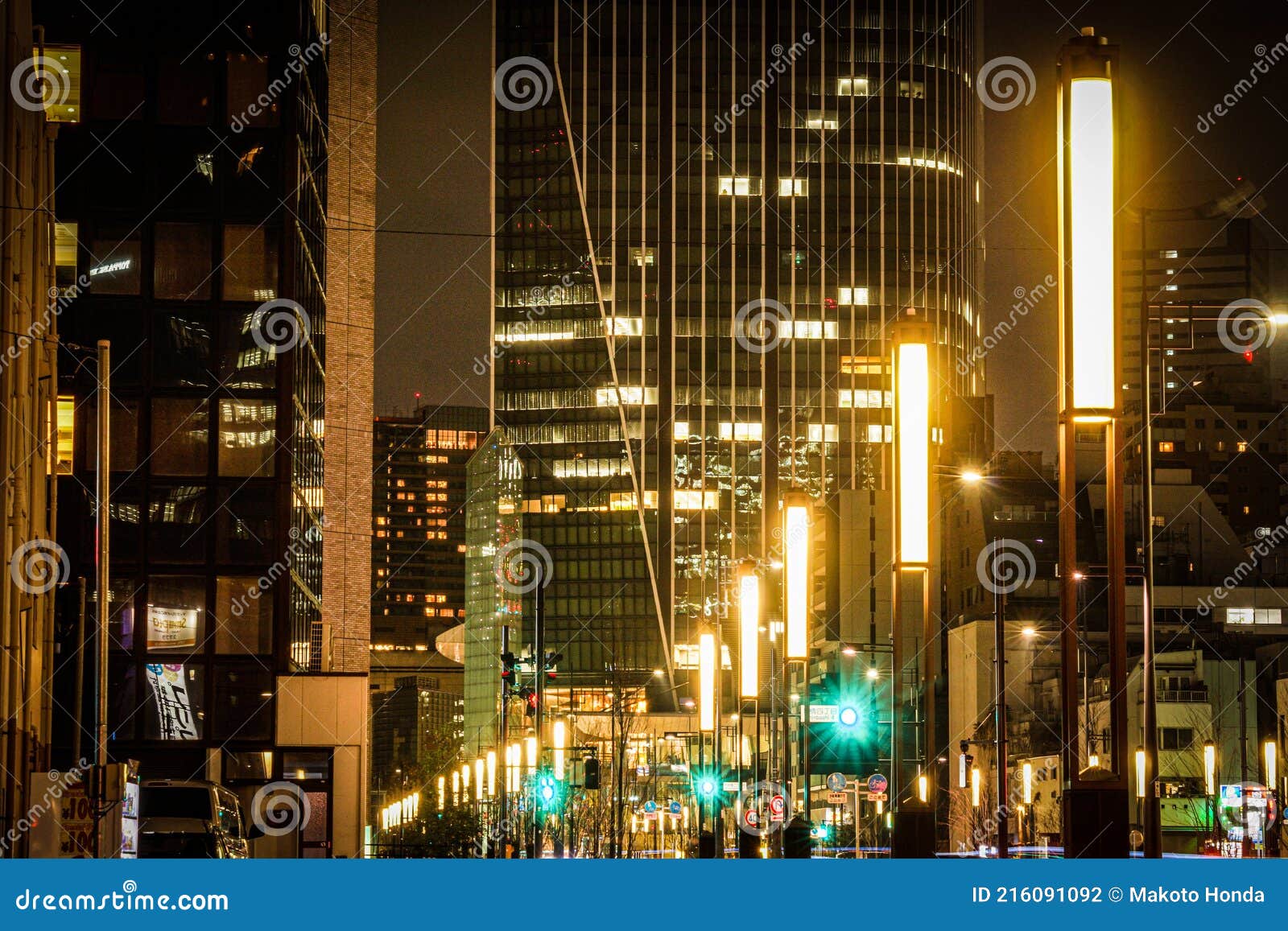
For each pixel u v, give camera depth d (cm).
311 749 5625
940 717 13812
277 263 5784
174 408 5694
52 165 5109
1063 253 1465
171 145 5778
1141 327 2925
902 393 2369
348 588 7825
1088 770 1416
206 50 5822
